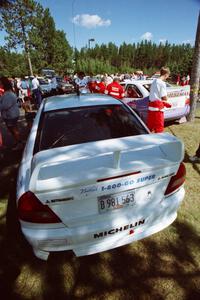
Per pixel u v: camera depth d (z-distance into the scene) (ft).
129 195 5.69
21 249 7.52
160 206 6.12
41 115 8.63
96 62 189.67
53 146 7.34
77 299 5.92
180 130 18.92
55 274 6.61
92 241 5.74
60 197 5.10
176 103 18.80
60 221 5.40
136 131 7.96
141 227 6.12
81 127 7.94
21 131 21.62
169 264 6.70
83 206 5.41
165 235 7.72
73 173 5.19
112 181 5.32
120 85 20.97
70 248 5.68
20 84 39.86
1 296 6.08
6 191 10.94
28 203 5.37
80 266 6.80
